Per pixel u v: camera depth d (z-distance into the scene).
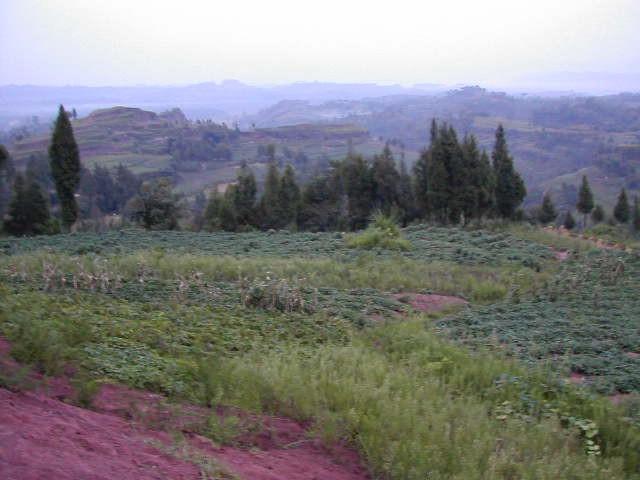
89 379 5.64
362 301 13.35
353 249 21.48
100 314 8.80
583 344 10.05
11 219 31.83
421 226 29.94
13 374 4.97
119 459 4.02
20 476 3.37
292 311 11.69
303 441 5.68
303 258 18.80
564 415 6.93
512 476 5.37
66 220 31.91
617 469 5.74
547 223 47.66
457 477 4.98
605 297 14.75
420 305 14.19
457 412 6.55
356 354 8.25
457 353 8.87
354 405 6.35
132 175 68.88
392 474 5.14
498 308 13.56
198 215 44.19
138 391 5.88
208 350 7.90
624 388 8.08
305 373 7.13
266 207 38.84
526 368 8.38
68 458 3.76
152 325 8.52
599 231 36.28
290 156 113.50
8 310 7.11
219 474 4.30
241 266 15.40
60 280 11.27
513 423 6.42
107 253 18.02
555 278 16.45
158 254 16.47
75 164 31.42
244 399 6.13
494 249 22.56
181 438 4.78
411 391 6.94
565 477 5.37
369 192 41.28
